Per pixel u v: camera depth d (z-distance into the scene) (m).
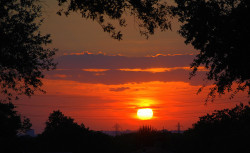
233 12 59.44
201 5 59.62
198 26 60.34
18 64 65.44
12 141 94.62
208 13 59.62
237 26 59.59
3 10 61.78
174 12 56.19
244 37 59.56
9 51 63.72
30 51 66.31
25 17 64.25
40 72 68.69
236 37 59.97
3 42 62.41
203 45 62.41
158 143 153.75
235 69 62.75
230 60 61.28
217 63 63.78
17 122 109.94
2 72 67.00
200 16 59.75
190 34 62.12
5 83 68.75
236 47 60.16
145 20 53.91
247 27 59.34
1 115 99.81
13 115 108.56
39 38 66.44
